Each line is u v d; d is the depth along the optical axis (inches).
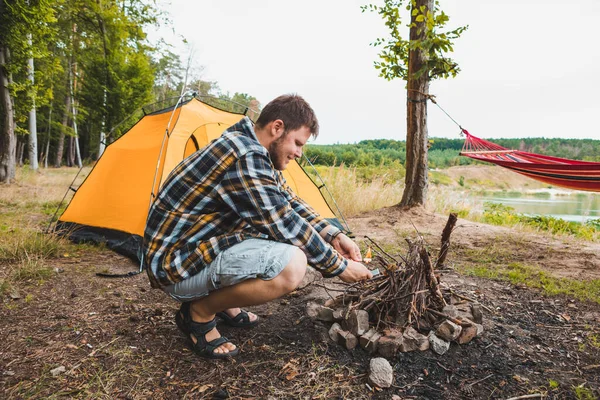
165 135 147.3
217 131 162.2
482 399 57.9
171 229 60.7
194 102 166.1
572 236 207.5
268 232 59.7
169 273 60.6
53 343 72.5
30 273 110.3
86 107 655.8
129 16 660.1
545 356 69.7
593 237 225.6
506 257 144.4
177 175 60.2
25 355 68.0
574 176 147.6
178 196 60.0
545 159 176.4
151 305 91.9
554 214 416.8
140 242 133.7
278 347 71.8
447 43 208.8
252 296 62.5
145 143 154.9
